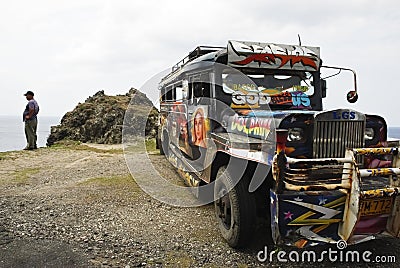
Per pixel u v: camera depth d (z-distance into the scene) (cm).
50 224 478
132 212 538
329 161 334
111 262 368
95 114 1639
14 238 425
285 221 336
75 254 383
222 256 388
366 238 346
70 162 994
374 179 377
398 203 343
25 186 702
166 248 407
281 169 327
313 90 550
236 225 392
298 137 363
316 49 545
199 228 473
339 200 346
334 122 366
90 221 494
